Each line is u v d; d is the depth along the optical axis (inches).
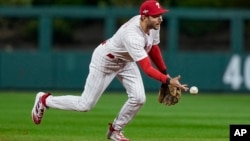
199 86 2797.7
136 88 1085.1
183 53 2780.5
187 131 1407.5
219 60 2800.2
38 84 2810.0
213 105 2212.1
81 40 3038.9
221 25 2970.0
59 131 1382.9
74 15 2780.5
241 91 2815.0
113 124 1111.0
